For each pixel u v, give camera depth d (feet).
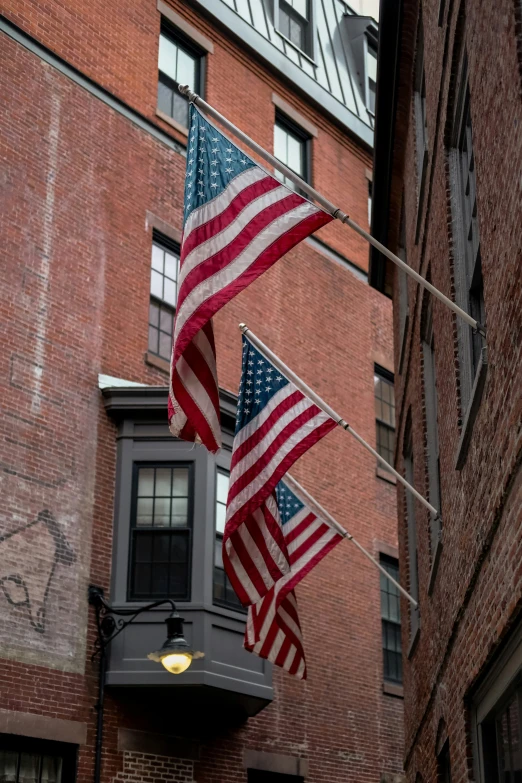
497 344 29.04
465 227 39.65
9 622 60.95
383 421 99.91
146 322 77.15
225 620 69.21
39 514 64.90
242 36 94.17
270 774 77.25
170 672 64.39
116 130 79.71
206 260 34.78
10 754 59.62
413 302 59.21
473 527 34.76
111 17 82.53
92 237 74.84
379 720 87.61
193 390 37.96
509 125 26.27
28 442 65.62
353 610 88.63
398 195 71.87
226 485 73.56
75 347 70.95
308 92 100.73
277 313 90.27
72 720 62.85
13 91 72.38
